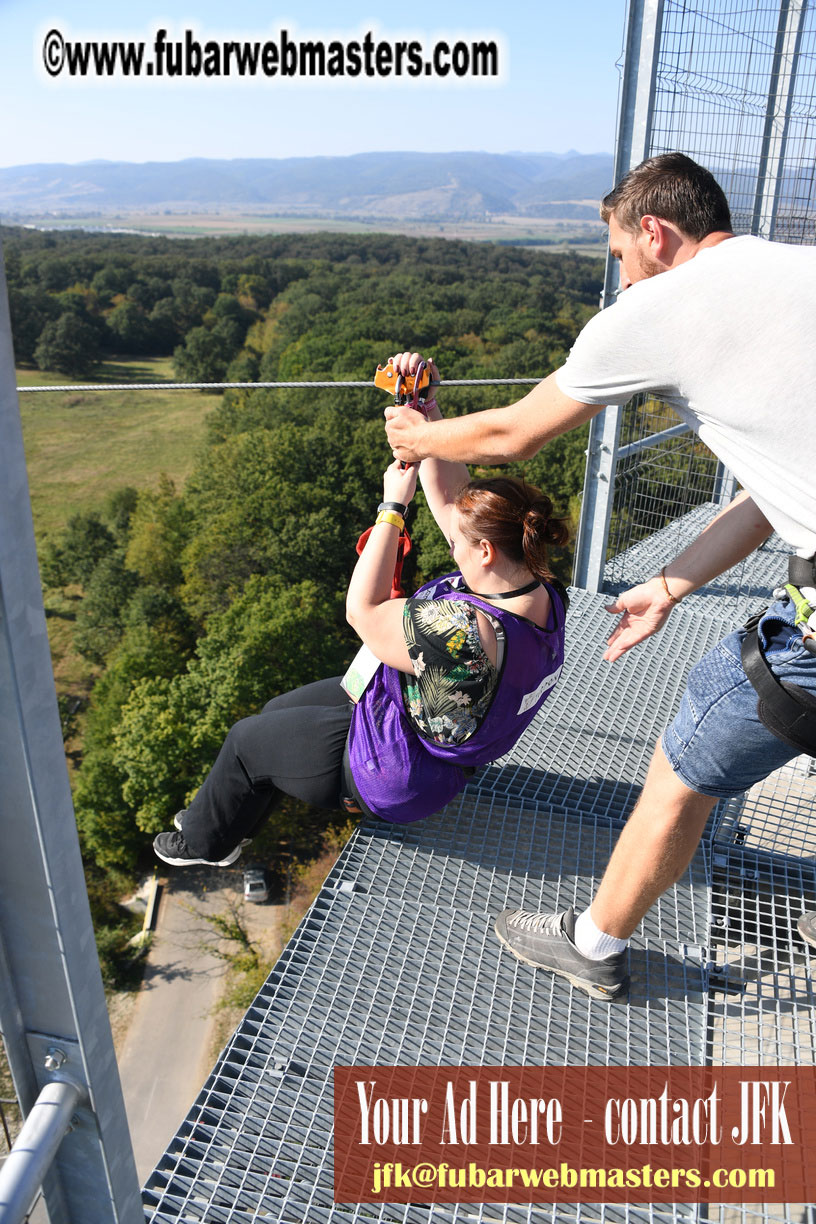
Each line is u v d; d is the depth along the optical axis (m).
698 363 1.18
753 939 1.87
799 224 3.37
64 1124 0.75
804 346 1.12
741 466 1.22
